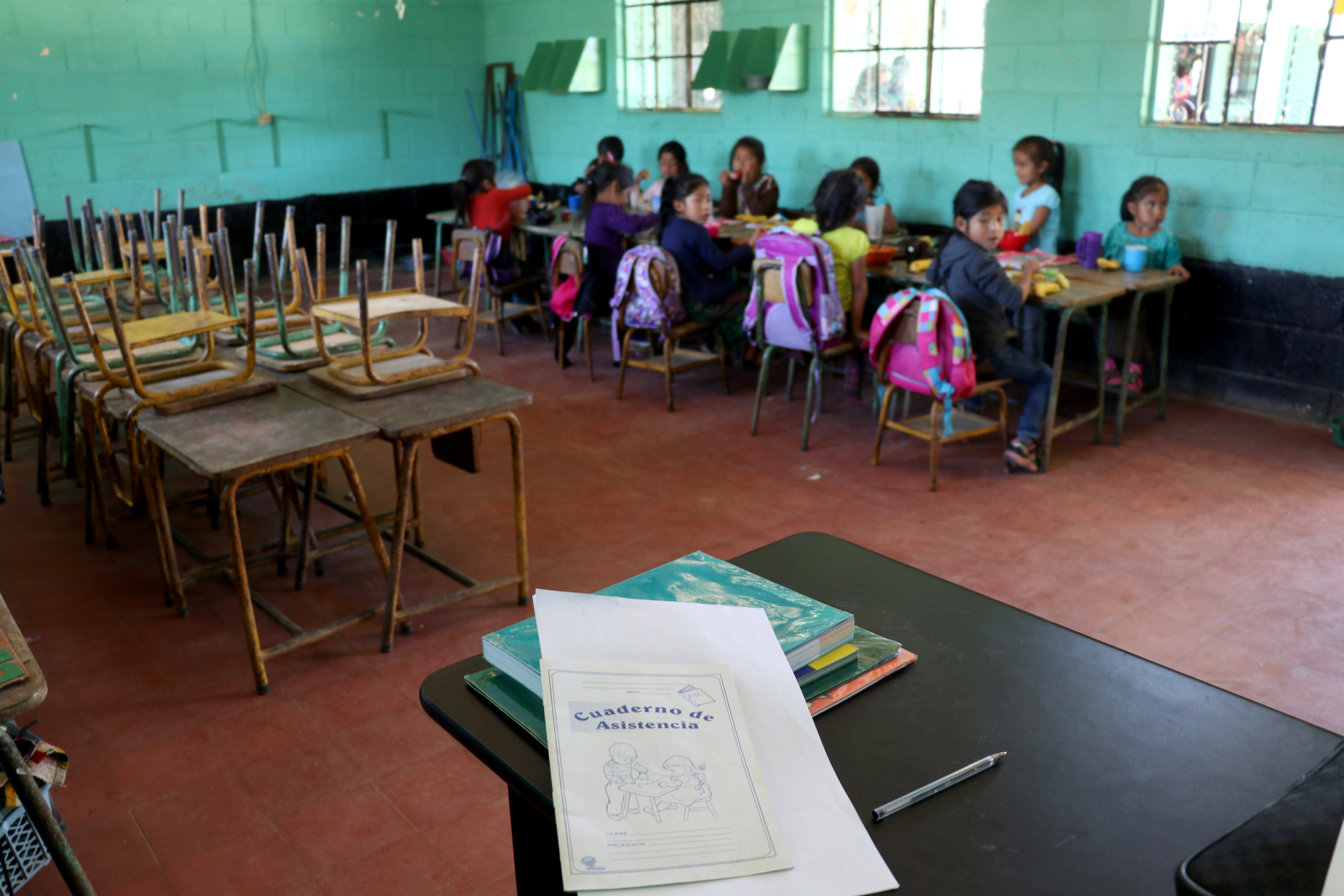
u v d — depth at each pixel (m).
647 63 7.11
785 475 3.73
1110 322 4.13
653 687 0.89
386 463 3.90
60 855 1.34
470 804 1.99
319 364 2.80
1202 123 4.34
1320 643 2.50
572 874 0.72
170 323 2.54
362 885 1.78
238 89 7.25
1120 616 2.65
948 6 5.18
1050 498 3.45
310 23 7.43
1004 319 3.63
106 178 6.88
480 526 3.32
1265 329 4.24
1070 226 4.84
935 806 0.81
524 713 0.91
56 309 2.77
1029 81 4.82
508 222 5.61
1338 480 3.55
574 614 0.98
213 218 7.35
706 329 4.54
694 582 1.08
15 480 3.78
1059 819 0.79
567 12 7.52
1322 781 0.71
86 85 6.67
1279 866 0.63
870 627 1.08
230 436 2.29
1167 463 3.76
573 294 4.96
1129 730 0.90
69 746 2.20
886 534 3.19
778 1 5.95
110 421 3.71
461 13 8.12
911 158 5.48
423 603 2.76
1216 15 4.18
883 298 5.03
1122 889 0.72
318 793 2.03
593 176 4.90
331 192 7.86
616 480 3.71
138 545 3.23
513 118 8.24
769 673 0.93
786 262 3.79
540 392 4.86
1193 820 0.79
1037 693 0.95
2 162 6.47
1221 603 2.71
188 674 2.48
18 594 2.89
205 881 1.79
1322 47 3.90
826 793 0.81
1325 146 3.92
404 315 2.52
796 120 6.06
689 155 6.87
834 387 4.85
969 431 3.57
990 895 0.72
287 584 2.95
